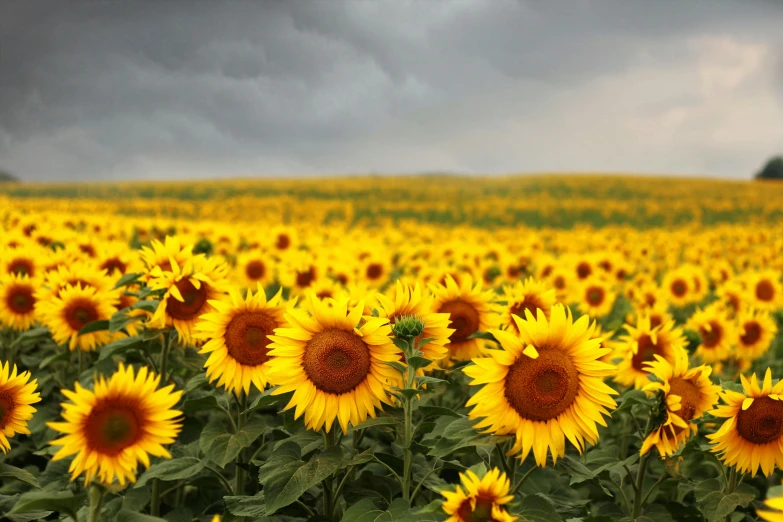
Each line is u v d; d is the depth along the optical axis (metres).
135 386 2.92
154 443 2.92
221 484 4.96
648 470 6.11
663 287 12.46
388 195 80.25
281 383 3.86
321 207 52.81
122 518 3.09
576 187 96.75
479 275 11.17
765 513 2.17
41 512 3.91
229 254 13.40
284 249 14.53
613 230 30.47
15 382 3.57
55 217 16.78
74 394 2.82
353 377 3.85
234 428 4.59
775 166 147.62
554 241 24.66
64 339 6.15
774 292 11.15
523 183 103.56
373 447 3.96
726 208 65.94
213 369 4.41
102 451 2.87
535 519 3.44
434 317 4.16
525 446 3.51
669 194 87.75
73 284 6.49
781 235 26.31
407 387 3.70
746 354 8.33
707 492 4.14
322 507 4.70
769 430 3.80
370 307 4.59
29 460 5.91
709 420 4.07
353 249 13.05
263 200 57.50
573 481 3.93
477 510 2.81
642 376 5.66
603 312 10.98
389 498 4.26
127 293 5.42
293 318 3.91
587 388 3.58
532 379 3.53
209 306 5.13
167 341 5.11
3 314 6.88
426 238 23.70
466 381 5.65
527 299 5.50
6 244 10.00
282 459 3.89
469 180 110.25
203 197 73.94
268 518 4.18
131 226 16.97
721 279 14.21
